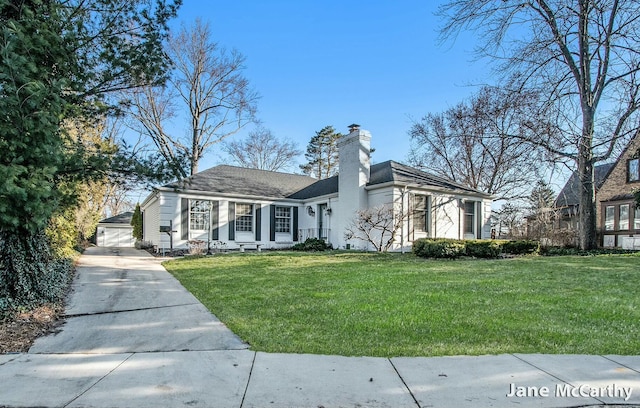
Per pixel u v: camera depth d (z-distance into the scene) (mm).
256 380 3061
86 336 4348
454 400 2707
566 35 13789
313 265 10523
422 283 7375
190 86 24719
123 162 7168
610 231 22328
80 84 6711
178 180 8102
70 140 6418
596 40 13500
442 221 16922
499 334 4211
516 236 20984
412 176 16750
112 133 21312
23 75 4578
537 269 9422
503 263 10758
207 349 3854
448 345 3863
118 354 3744
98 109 7816
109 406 2654
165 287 7355
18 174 4504
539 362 3406
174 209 16031
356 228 16156
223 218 17281
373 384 2967
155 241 17281
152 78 8008
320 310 5312
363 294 6355
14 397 2793
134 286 7469
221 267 10234
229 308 5566
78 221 15656
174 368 3346
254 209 18156
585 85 13977
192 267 10297
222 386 2963
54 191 5500
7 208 4703
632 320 4762
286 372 3219
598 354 3629
